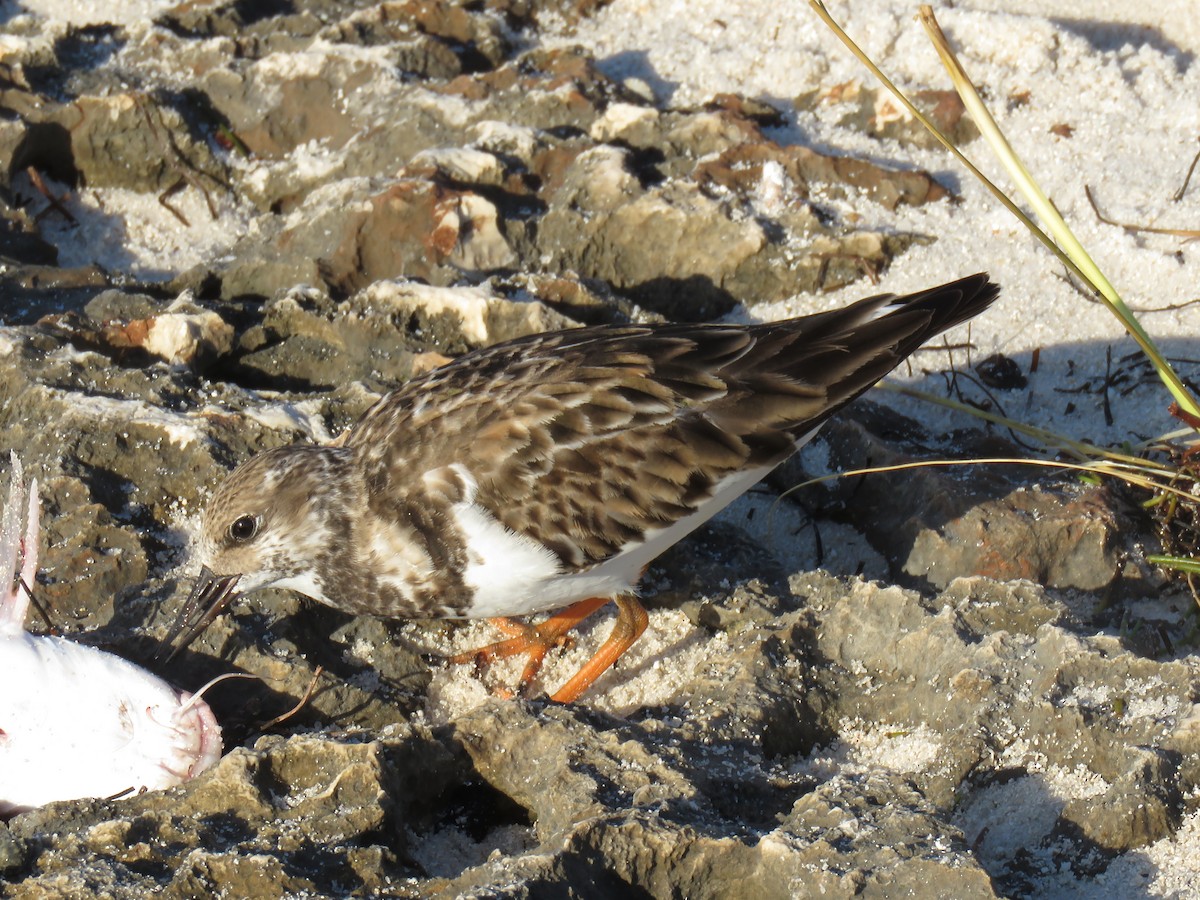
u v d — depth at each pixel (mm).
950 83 10547
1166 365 7609
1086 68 10469
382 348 8539
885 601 6621
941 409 8562
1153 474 7734
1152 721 5699
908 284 9234
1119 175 9781
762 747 6008
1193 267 9078
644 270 9484
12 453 6242
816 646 6633
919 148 10273
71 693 5871
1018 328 8945
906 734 6180
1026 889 5254
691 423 6602
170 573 7078
